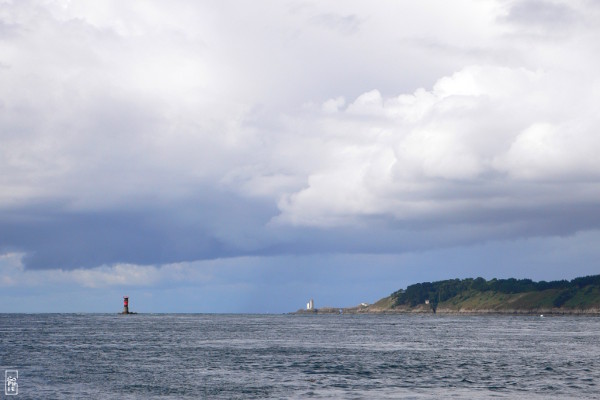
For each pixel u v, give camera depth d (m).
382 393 70.06
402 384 76.38
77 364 96.25
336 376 82.94
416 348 127.81
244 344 136.75
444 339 158.25
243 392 70.56
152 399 66.62
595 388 74.25
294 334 180.75
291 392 70.56
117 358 104.94
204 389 72.56
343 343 141.12
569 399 67.06
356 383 77.00
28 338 155.88
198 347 128.00
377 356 108.94
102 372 86.88
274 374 84.75
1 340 147.75
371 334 182.75
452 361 101.38
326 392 70.56
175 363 97.50
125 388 73.31
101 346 130.50
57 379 80.44
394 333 189.25
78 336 165.88
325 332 194.50
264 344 136.88
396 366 93.94
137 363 97.56
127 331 195.50
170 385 75.44
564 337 168.50
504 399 66.81
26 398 67.25
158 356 108.25
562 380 80.31
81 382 77.94
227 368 91.19
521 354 114.44
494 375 84.50
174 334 178.38
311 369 89.94
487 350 123.62
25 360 101.69
